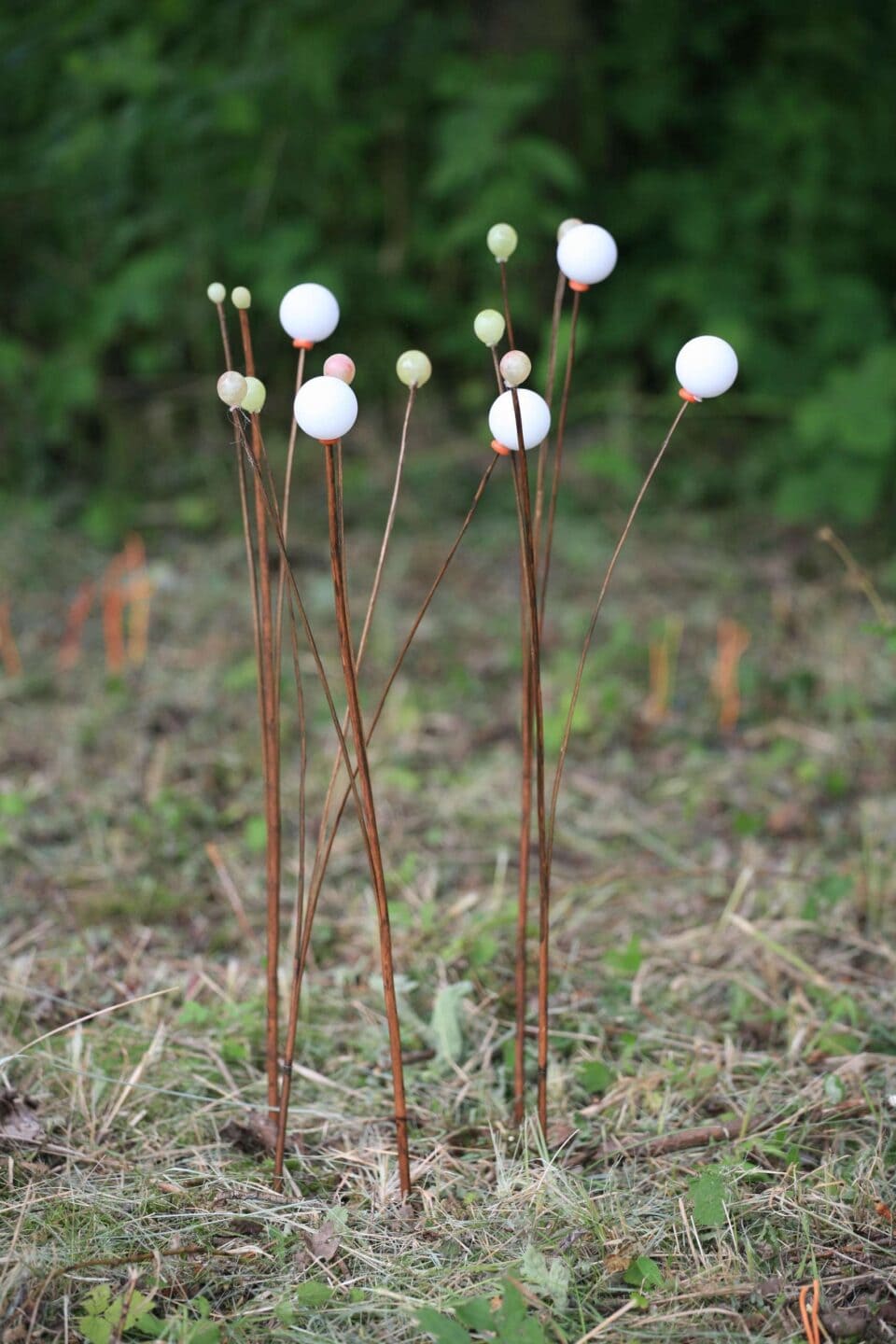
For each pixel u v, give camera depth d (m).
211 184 4.57
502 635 3.61
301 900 2.17
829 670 3.41
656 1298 2.08
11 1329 2.03
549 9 4.82
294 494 4.44
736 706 3.23
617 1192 2.18
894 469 4.32
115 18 4.39
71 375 4.38
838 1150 2.24
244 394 2.06
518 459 2.07
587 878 2.71
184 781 2.90
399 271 4.91
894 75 4.97
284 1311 2.05
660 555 4.14
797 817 2.83
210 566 4.02
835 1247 2.13
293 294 2.09
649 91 4.96
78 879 2.68
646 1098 2.32
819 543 4.21
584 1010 2.47
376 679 3.36
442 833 2.80
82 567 4.03
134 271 4.35
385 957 2.13
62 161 4.27
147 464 4.51
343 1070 2.37
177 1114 2.30
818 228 4.94
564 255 2.12
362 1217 2.16
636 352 5.05
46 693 3.28
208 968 2.53
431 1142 2.26
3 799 2.78
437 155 4.92
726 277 4.83
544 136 4.93
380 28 4.82
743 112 4.85
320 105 4.61
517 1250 2.12
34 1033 2.39
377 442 4.70
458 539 2.08
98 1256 2.10
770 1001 2.46
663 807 2.88
